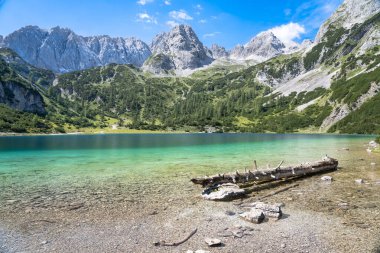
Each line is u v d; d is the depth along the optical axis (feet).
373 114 644.69
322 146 272.10
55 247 48.73
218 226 58.59
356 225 58.59
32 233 54.95
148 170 129.59
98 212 67.77
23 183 101.40
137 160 168.14
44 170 131.03
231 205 74.02
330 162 126.72
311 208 70.28
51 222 61.00
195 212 67.92
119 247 48.67
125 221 61.57
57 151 229.66
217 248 48.16
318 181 104.17
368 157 174.81
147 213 67.05
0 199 79.20
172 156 189.67
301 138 449.06
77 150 239.30
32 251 47.16
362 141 347.56
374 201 76.02
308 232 55.11
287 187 94.68
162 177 112.06
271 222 60.70
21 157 187.11
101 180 106.32
